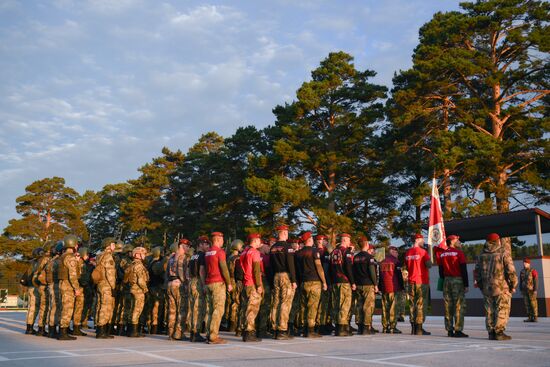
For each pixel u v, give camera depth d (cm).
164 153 6912
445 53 3591
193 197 6097
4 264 6925
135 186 6619
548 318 1891
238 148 4806
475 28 3569
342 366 646
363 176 4328
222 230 4903
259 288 1045
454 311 1123
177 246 1313
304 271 1147
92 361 716
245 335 1044
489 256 1050
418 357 733
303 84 4194
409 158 3853
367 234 4172
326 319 1305
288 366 649
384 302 1290
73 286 1123
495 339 1030
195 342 1042
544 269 1977
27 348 914
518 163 3494
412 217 4412
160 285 1322
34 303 1312
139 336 1216
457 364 657
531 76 3725
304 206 4144
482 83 3731
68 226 7644
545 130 3275
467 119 3522
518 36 3391
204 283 1025
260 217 4284
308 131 4178
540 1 3516
